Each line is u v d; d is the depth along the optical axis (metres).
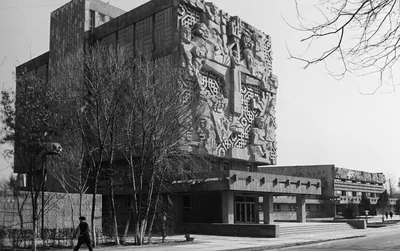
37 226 24.84
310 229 40.59
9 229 21.83
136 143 28.70
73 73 25.47
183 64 41.53
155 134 26.92
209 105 43.66
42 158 22.36
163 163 30.31
